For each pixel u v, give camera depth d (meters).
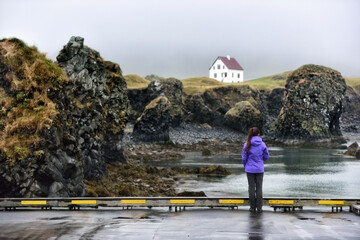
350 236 9.50
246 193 29.22
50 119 18.42
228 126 118.25
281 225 10.70
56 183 18.47
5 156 17.47
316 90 99.12
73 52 24.20
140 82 131.88
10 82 19.17
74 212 12.71
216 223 10.95
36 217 11.85
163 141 87.19
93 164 25.84
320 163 53.66
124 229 10.23
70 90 22.11
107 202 13.27
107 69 36.38
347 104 156.50
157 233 9.82
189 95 125.75
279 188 32.47
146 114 88.31
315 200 12.91
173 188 30.61
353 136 119.81
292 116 99.75
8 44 20.06
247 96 130.75
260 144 12.21
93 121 25.50
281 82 182.38
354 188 32.50
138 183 30.09
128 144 76.12
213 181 35.78
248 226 10.59
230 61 194.88
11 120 18.23
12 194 17.78
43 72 19.72
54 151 18.59
